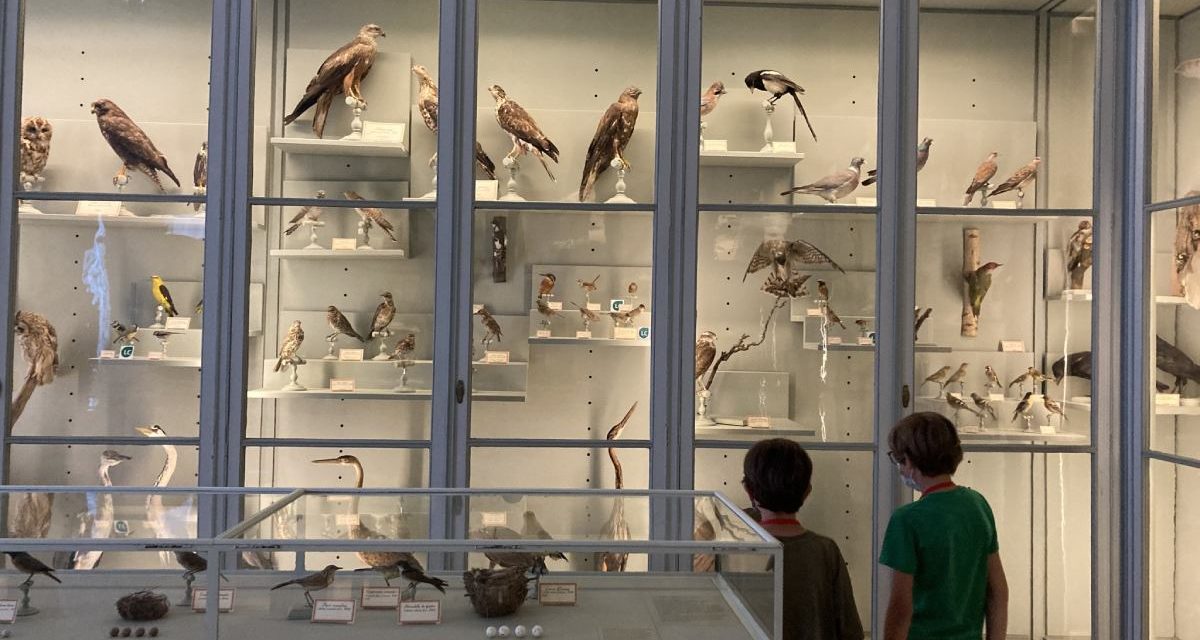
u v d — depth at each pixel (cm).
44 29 340
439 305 329
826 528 338
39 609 148
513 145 339
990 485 346
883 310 336
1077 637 342
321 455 332
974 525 198
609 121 340
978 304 344
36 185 335
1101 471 336
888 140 337
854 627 185
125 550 150
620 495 200
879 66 338
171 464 332
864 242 339
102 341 334
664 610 156
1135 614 328
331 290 336
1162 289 320
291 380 334
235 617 150
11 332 326
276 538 153
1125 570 334
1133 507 330
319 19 339
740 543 158
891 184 337
